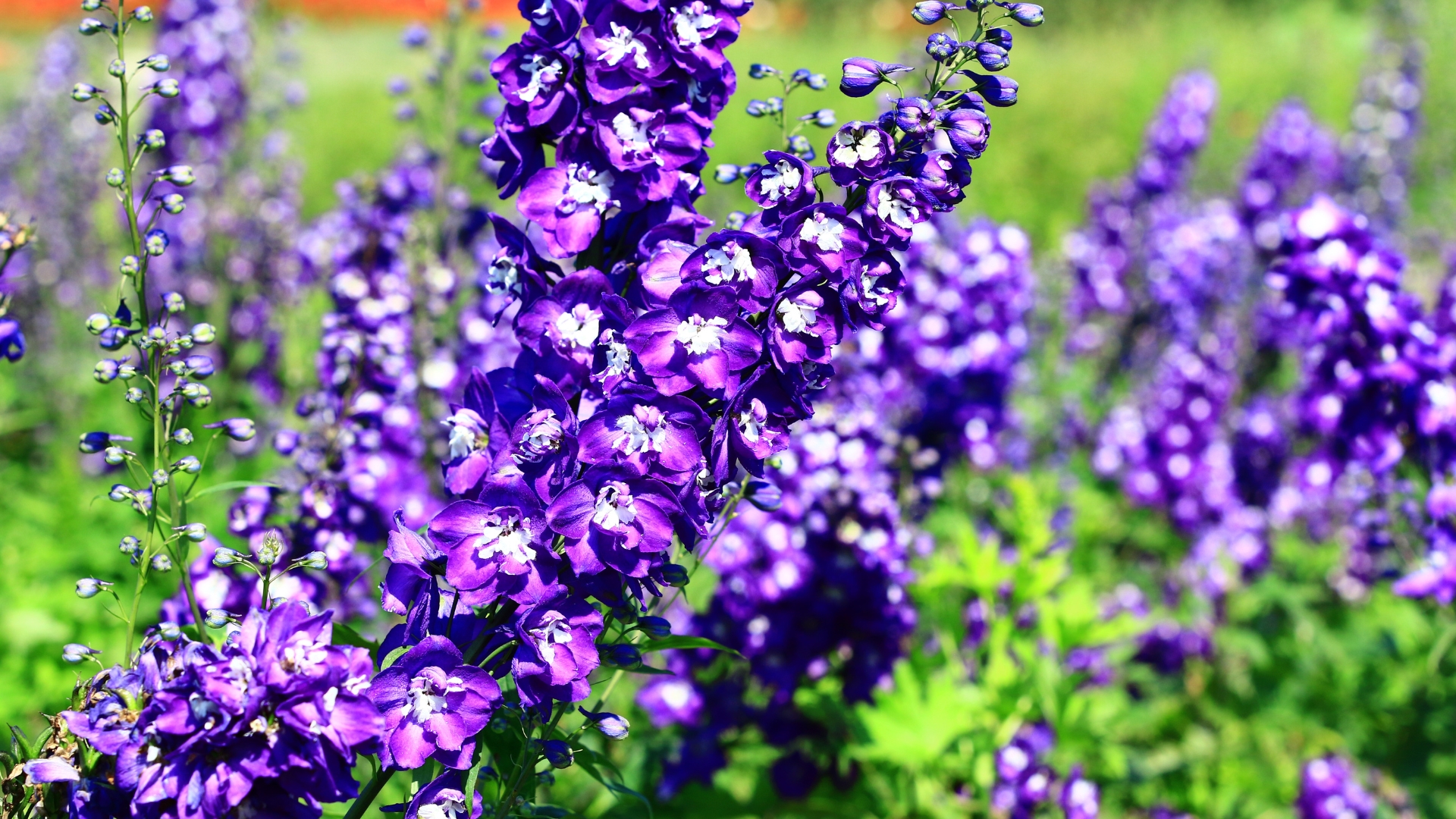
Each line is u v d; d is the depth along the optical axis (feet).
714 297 7.29
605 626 8.52
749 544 14.29
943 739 14.47
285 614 7.02
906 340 19.16
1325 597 23.39
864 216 7.55
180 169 8.49
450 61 18.81
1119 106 69.26
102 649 17.07
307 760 6.89
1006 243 19.39
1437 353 15.62
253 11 26.55
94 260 28.96
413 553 7.55
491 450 7.93
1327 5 93.45
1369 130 40.32
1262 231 32.04
